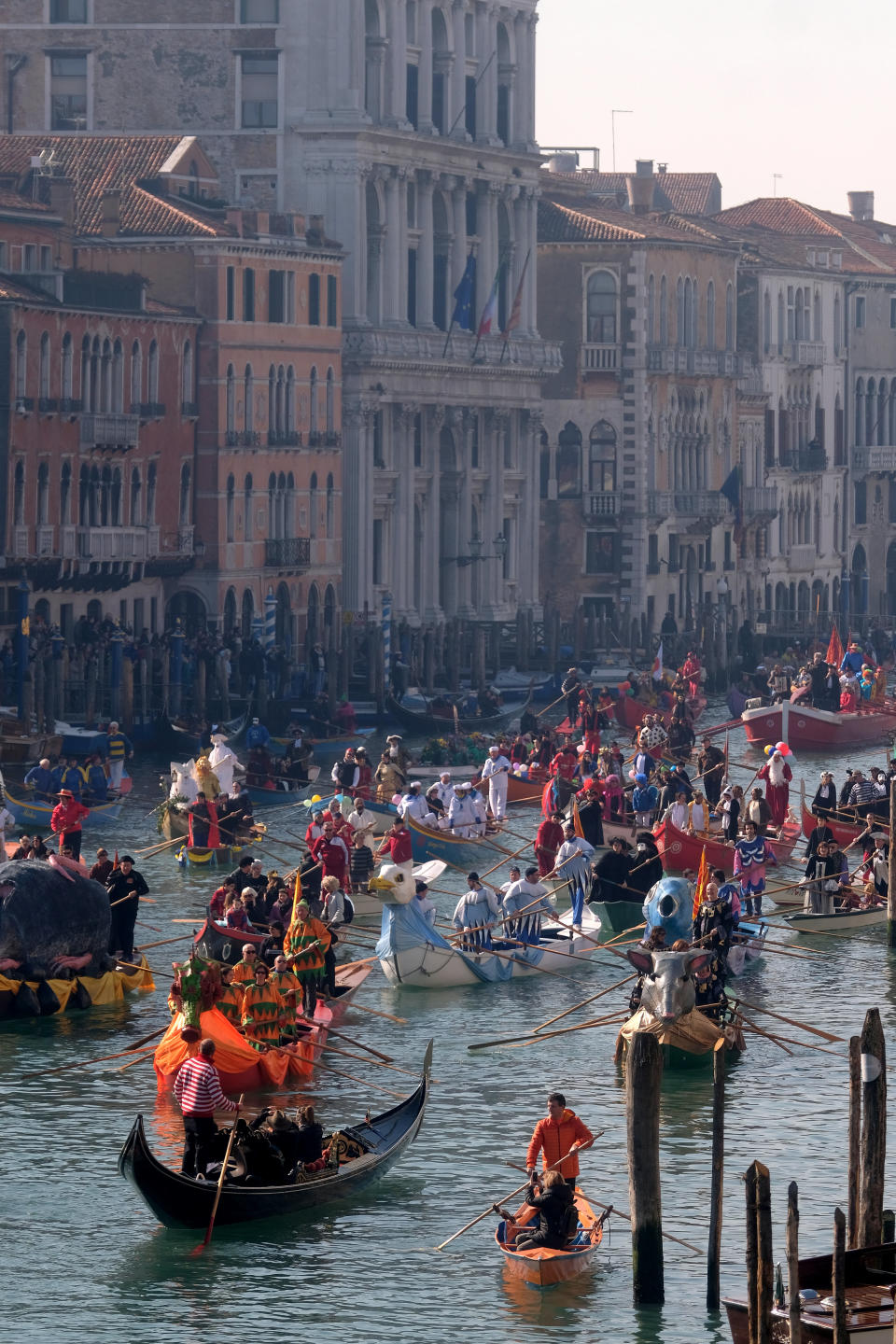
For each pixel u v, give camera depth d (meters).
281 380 191.38
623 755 159.88
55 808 103.44
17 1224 62.47
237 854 113.19
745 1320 51.50
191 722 153.50
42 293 163.75
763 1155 68.19
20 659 146.00
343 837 100.31
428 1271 59.53
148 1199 60.41
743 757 164.50
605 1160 67.81
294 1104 72.38
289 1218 62.78
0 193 171.12
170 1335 56.19
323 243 198.12
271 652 173.88
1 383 157.75
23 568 158.50
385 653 180.38
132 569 171.75
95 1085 73.94
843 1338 47.84
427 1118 71.38
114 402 171.38
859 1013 85.12
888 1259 52.72
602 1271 59.62
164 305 181.25
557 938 93.12
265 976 74.56
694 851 106.44
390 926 86.69
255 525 188.38
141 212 183.62
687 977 76.69
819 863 101.25
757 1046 79.88
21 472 159.38
